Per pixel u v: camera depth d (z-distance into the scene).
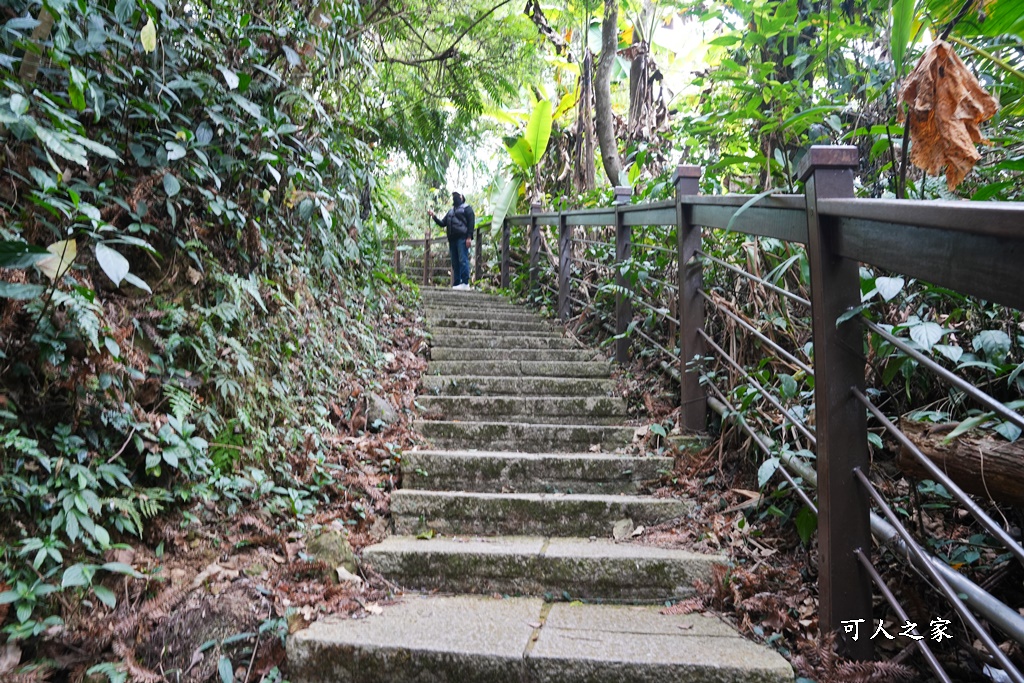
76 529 1.74
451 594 2.25
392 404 3.54
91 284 2.07
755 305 2.89
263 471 2.43
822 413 1.75
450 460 2.92
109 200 2.24
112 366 1.94
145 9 2.21
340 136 3.63
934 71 1.57
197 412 2.29
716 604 2.09
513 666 1.75
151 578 1.89
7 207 1.90
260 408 2.62
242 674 1.78
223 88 2.65
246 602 1.94
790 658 1.76
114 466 1.93
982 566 1.90
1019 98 2.06
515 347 4.78
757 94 3.04
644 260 4.06
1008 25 1.78
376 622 1.97
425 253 9.55
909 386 2.19
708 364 3.14
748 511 2.49
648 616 2.05
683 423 3.14
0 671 1.55
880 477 2.21
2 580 1.65
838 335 1.72
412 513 2.65
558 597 2.21
